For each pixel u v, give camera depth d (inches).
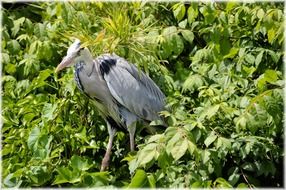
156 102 414.3
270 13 384.5
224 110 339.6
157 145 309.9
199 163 335.0
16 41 458.0
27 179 349.1
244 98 357.4
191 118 348.2
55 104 393.7
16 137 381.1
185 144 301.9
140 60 382.6
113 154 421.7
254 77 415.8
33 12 514.3
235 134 355.9
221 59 422.3
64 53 457.4
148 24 431.8
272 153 364.5
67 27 440.1
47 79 451.8
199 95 374.0
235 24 429.1
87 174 333.1
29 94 434.9
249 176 358.0
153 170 371.9
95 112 426.6
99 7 440.8
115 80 408.8
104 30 387.9
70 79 412.2
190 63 464.1
